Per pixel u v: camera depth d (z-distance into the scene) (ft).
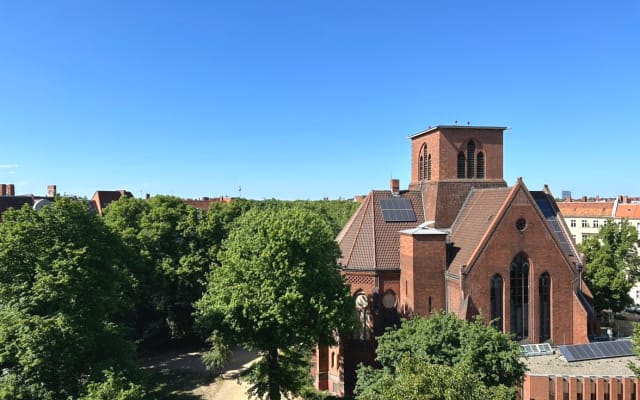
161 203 198.39
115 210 192.44
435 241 136.05
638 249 299.99
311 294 116.47
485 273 129.80
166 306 192.34
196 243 192.34
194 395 148.15
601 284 188.44
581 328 134.21
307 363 131.64
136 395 85.71
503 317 131.44
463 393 70.64
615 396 110.01
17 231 100.32
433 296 136.05
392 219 157.69
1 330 87.86
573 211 369.50
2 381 85.35
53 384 90.94
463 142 162.50
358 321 127.54
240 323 117.39
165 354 191.21
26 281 98.32
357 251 148.46
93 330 99.55
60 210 108.47
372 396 81.92
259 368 120.88
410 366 78.79
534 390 111.96
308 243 119.75
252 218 131.44
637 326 109.40
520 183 132.87
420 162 177.17
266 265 116.26
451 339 98.12
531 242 132.98
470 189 161.99
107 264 115.75
